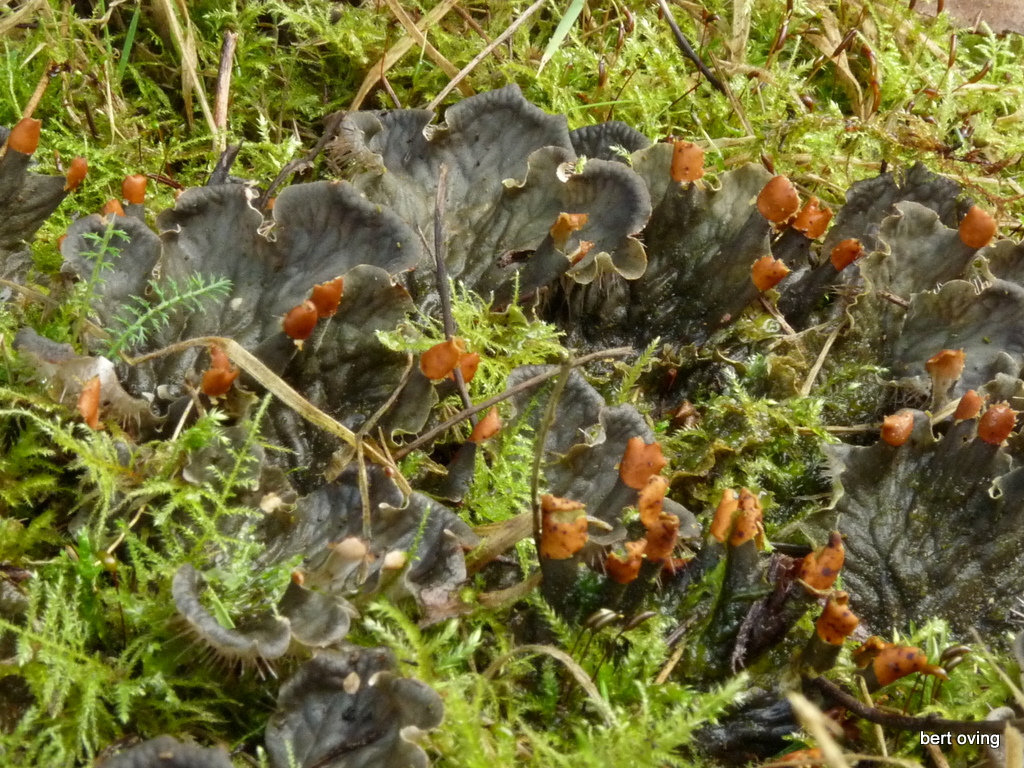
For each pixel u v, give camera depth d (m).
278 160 0.31
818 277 0.30
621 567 0.25
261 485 0.26
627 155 0.31
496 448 0.27
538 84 0.33
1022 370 0.29
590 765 0.24
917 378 0.29
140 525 0.26
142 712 0.25
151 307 0.27
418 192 0.30
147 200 0.30
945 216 0.31
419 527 0.26
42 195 0.27
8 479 0.26
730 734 0.25
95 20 0.32
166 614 0.25
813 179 0.33
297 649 0.24
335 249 0.27
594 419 0.27
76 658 0.25
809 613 0.26
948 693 0.26
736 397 0.29
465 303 0.29
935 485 0.27
